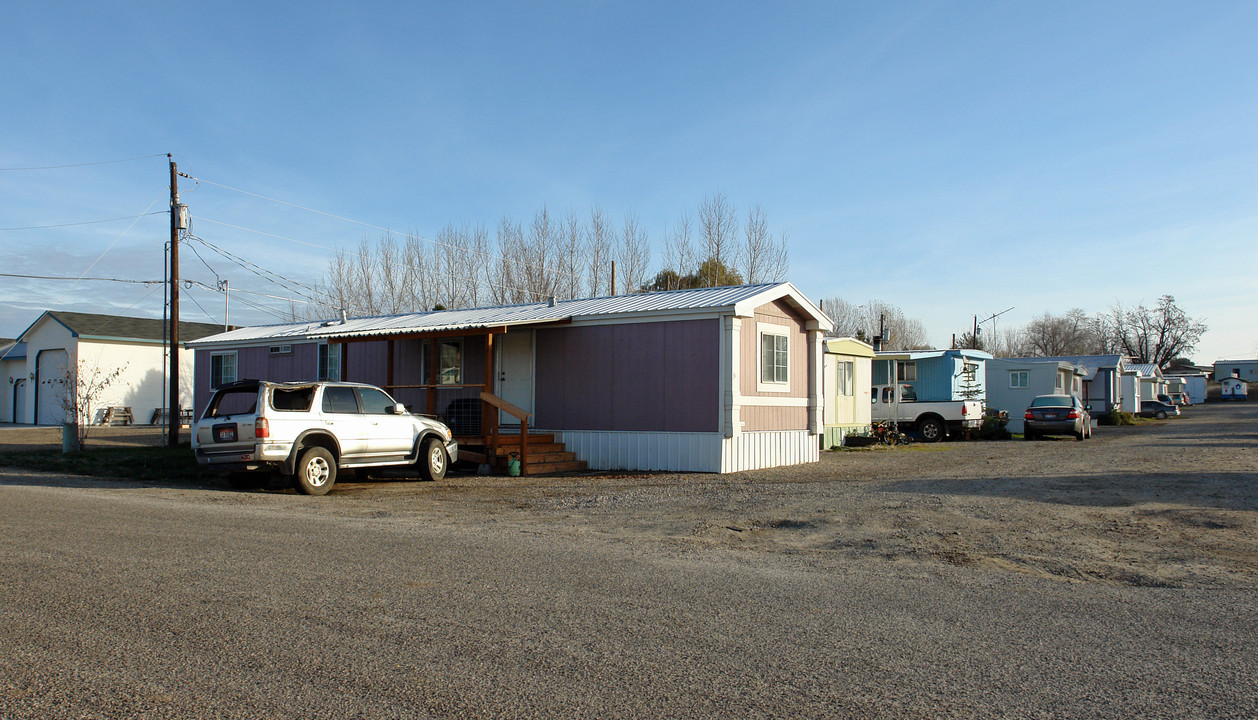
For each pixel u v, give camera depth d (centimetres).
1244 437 2480
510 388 1795
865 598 574
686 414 1560
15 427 3350
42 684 394
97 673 408
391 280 3878
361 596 560
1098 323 8869
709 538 841
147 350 3734
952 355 2620
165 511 990
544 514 1025
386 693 384
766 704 374
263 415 1217
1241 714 366
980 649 457
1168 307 8575
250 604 536
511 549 750
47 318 3653
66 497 1129
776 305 1695
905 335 6162
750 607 545
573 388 1708
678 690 390
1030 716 363
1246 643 473
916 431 2644
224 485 1409
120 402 3622
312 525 892
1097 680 409
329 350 2216
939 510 977
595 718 357
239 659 429
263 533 827
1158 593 599
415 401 1952
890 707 372
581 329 1705
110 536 793
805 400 1784
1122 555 741
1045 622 515
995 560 721
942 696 385
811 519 934
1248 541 803
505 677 405
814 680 405
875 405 2675
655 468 1590
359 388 1367
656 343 1605
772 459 1652
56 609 521
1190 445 2141
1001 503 1023
